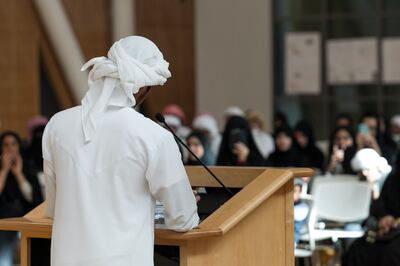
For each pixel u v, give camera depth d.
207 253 4.84
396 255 9.16
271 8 20.70
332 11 20.30
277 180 5.17
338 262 10.86
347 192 10.95
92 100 4.84
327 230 10.51
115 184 4.66
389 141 13.55
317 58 20.44
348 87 20.22
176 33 20.59
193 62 20.83
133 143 4.66
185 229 4.70
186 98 20.73
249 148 11.66
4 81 19.03
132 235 4.64
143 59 4.82
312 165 13.76
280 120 16.53
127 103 4.80
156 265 5.11
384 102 19.94
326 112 20.36
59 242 4.72
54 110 19.30
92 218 4.66
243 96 20.80
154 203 4.79
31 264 5.15
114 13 19.28
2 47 19.02
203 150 12.86
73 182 4.73
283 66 20.69
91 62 4.86
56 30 18.09
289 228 5.36
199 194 5.73
